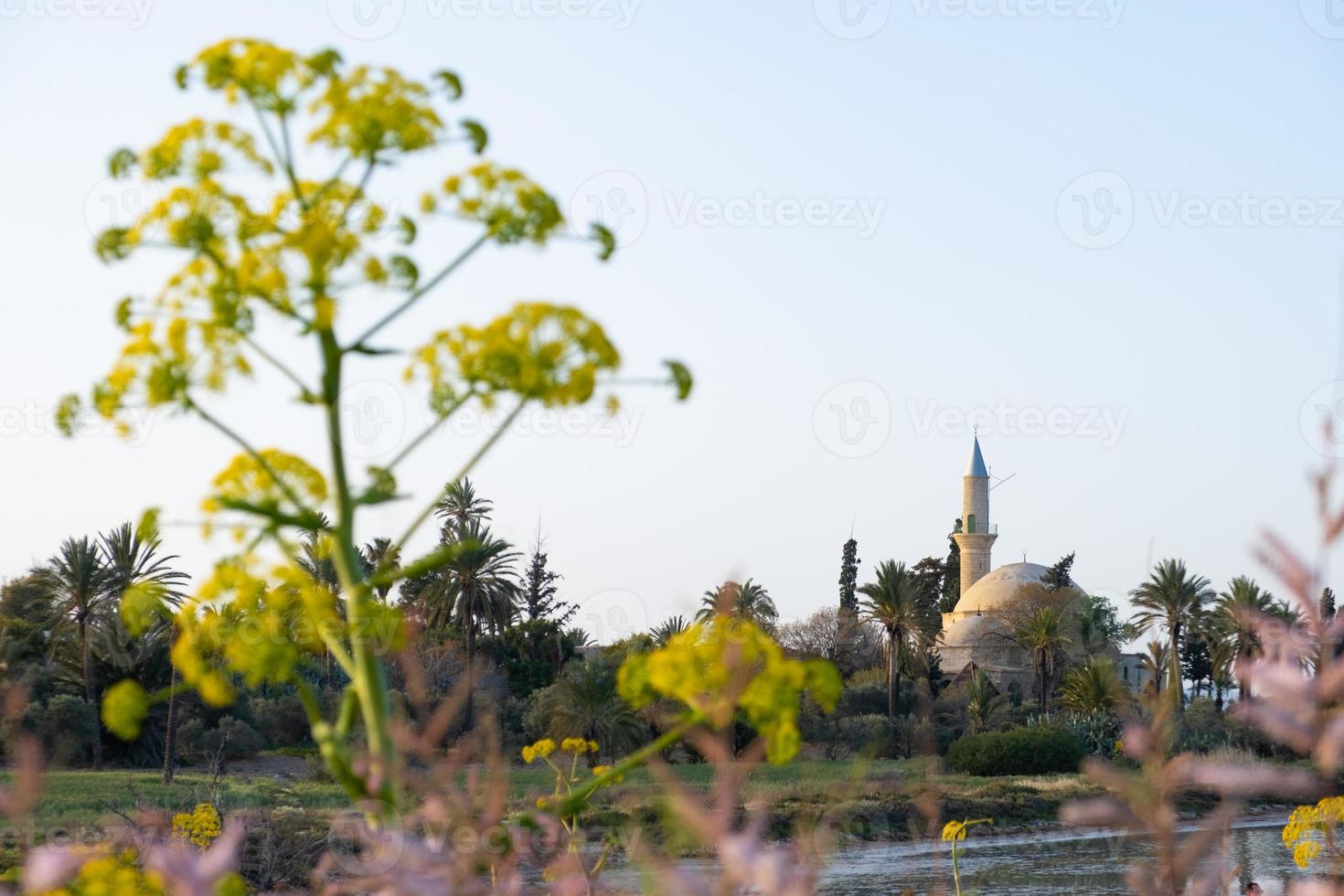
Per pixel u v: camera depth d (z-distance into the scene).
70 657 52.22
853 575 124.69
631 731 40.44
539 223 3.24
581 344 3.10
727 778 2.70
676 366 3.18
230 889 3.28
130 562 50.81
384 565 3.34
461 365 3.07
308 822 20.77
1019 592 116.50
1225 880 2.15
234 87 3.21
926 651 81.25
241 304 3.08
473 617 57.34
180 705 50.72
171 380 3.07
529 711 50.78
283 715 53.94
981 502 158.00
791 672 3.18
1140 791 2.18
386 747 2.91
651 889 2.44
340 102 3.20
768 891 2.35
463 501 37.06
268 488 3.40
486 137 3.34
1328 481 2.12
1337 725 2.06
